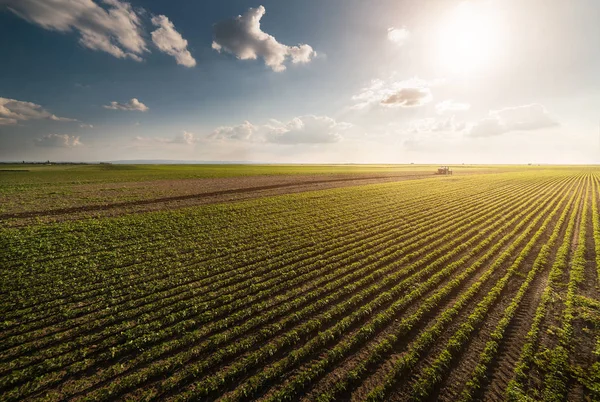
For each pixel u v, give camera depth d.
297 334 12.43
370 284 17.45
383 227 29.53
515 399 9.01
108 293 15.79
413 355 11.07
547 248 22.09
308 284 17.30
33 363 10.74
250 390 9.50
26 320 13.10
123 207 37.09
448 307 14.72
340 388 9.57
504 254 21.05
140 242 23.92
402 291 16.41
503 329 12.50
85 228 26.80
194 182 65.44
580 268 18.28
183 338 12.03
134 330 12.55
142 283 17.08
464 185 67.06
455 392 9.52
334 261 20.92
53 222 29.02
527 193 53.25
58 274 17.59
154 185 58.38
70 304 14.49
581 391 9.36
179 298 15.48
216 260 20.64
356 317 13.60
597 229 26.94
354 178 84.81
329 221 32.06
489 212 36.50
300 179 78.31
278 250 22.88
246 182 67.94
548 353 10.91
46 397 9.26
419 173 112.44
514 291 16.08
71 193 45.66
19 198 40.25
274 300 15.32
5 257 19.77
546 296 14.93
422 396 9.27
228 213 34.91
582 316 13.05
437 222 31.48
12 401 9.11
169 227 28.23
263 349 11.41
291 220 32.25
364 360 10.96
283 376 10.23
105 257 20.48
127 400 9.20
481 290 16.28
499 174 107.31
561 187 62.88
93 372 10.41
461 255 21.95
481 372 10.08
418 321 13.53
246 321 13.48
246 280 17.84
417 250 23.17
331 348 11.69
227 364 10.89
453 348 11.38
